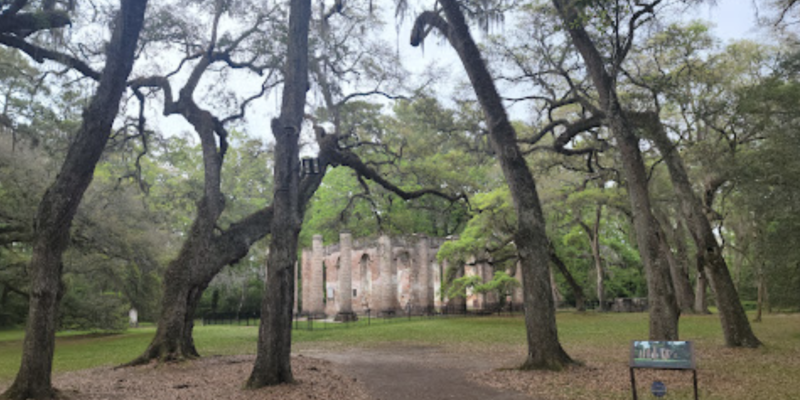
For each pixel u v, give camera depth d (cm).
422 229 5303
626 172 1678
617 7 1434
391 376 1402
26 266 3080
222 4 2042
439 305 4903
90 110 1255
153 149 2931
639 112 1938
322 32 1997
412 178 2741
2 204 2439
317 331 3092
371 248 4738
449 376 1377
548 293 1479
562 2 1669
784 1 1588
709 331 2452
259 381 1237
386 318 4103
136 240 2805
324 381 1311
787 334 2230
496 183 4159
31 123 2352
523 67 2167
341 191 4744
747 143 2205
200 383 1343
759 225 2347
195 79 2083
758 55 2419
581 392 1113
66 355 2197
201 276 1844
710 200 2488
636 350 903
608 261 4769
